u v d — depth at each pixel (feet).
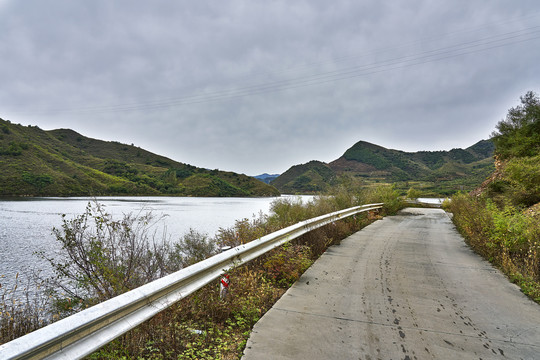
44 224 85.56
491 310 13.52
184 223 84.99
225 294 13.84
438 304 14.17
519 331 11.57
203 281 12.42
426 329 11.65
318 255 24.16
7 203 208.44
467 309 13.61
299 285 16.84
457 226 41.11
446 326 11.92
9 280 28.14
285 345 10.34
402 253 24.99
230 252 14.71
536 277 17.28
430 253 25.09
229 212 143.84
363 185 62.08
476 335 11.21
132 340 9.71
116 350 8.93
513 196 39.22
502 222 22.85
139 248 17.37
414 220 51.34
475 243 26.37
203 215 122.31
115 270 14.37
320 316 12.75
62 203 213.05
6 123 636.07
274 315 12.85
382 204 61.05
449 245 28.81
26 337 6.02
